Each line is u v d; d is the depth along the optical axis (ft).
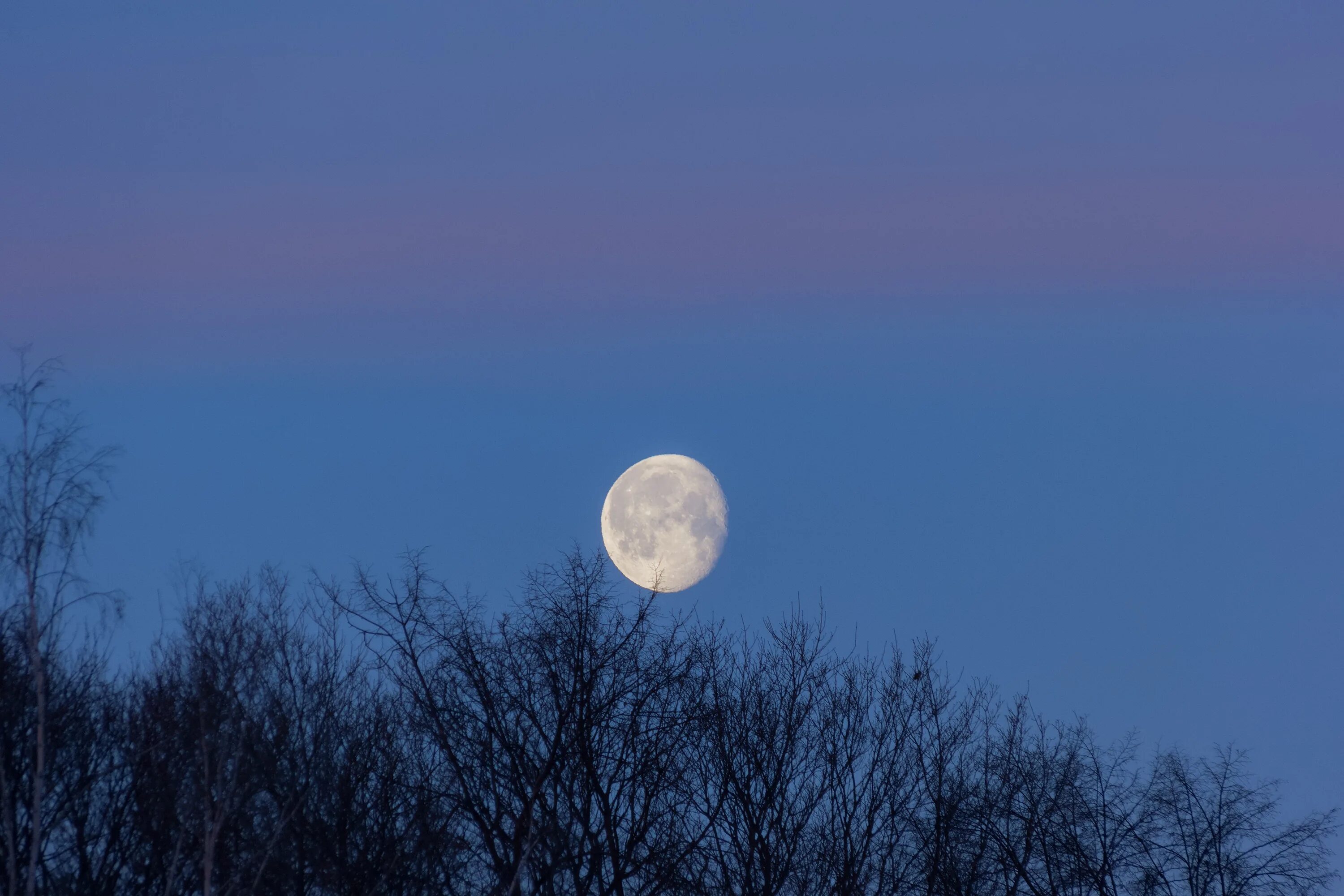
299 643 273.13
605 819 271.08
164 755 249.14
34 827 225.76
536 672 285.64
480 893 259.39
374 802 258.98
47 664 258.78
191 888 244.01
